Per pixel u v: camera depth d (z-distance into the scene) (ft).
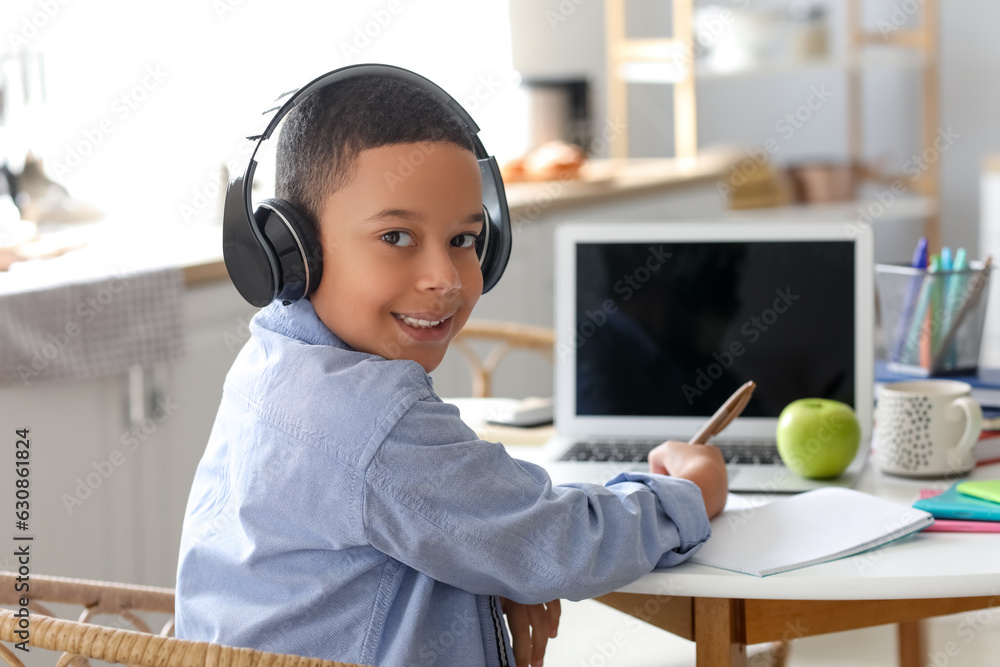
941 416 3.67
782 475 3.81
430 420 2.61
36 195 6.84
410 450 2.56
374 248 2.64
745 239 4.41
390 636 2.69
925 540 3.07
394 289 2.66
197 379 6.06
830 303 4.33
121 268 5.49
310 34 8.65
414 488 2.56
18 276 5.22
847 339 4.32
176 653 2.32
